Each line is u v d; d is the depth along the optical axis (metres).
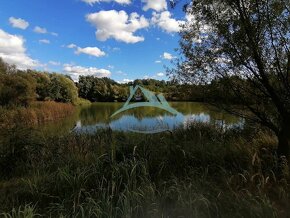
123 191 4.40
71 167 5.84
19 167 6.29
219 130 8.81
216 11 5.57
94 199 4.34
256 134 7.50
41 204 4.67
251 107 5.93
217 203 4.24
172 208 4.19
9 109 22.20
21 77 28.33
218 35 5.59
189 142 7.14
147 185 4.59
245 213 3.96
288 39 5.17
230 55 5.48
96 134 9.08
